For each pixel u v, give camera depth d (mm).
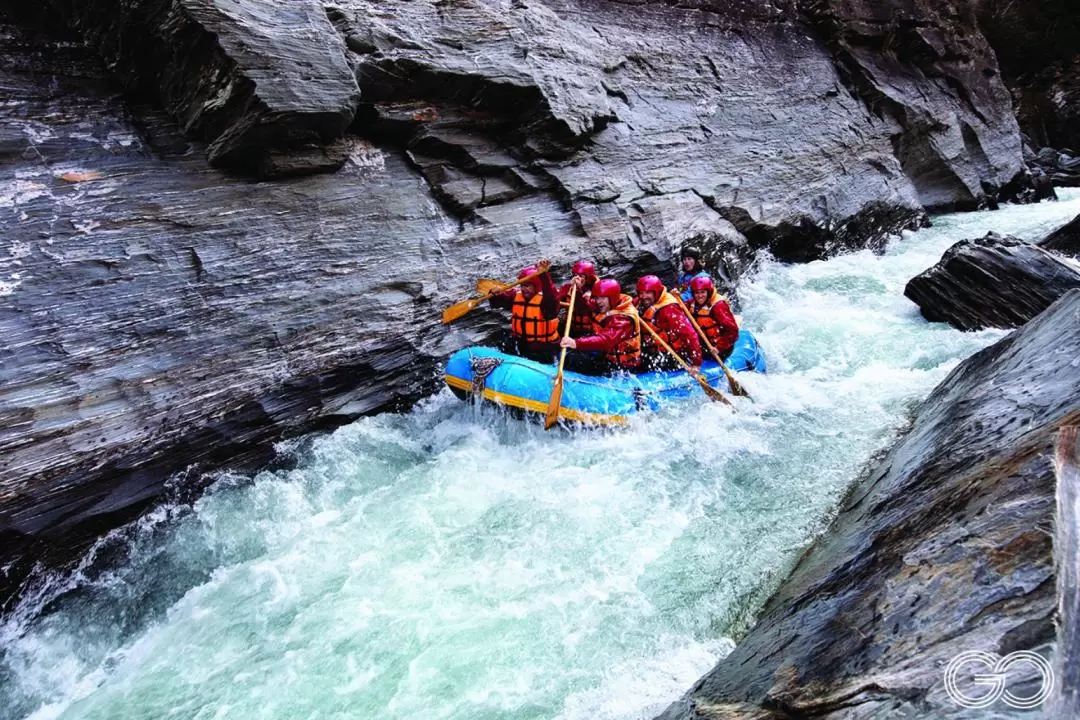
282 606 3914
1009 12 19844
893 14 13344
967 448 3195
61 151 5090
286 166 5789
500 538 4367
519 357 5742
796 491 4617
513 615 3717
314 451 5242
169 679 3510
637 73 9305
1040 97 21094
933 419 4188
